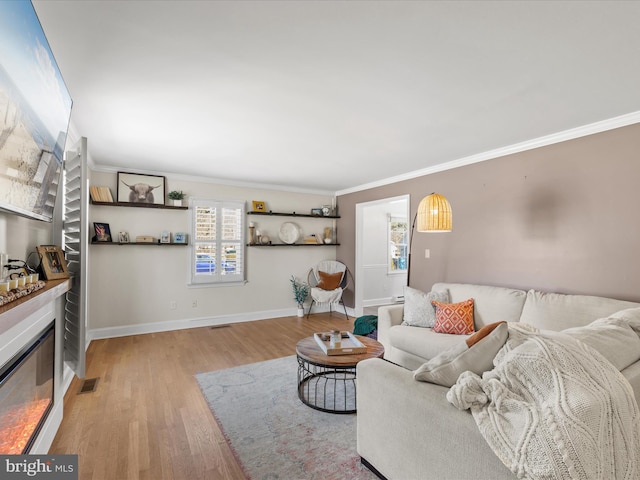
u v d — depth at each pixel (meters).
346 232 6.34
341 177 5.25
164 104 2.53
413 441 1.52
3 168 1.19
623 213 2.75
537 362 1.20
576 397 1.10
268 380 3.14
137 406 2.61
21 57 1.20
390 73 2.09
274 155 3.99
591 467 1.02
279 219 6.02
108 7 1.50
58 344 2.29
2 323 1.03
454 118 2.80
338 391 2.93
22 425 1.62
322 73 2.09
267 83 2.22
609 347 1.52
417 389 1.53
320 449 2.08
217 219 5.36
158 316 4.91
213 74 2.10
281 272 5.99
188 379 3.15
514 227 3.54
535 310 2.90
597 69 2.02
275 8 1.51
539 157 3.33
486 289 3.40
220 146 3.62
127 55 1.89
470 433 1.26
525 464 1.06
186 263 5.13
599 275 2.88
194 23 1.62
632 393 1.26
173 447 2.09
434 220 2.96
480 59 1.93
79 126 2.99
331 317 5.96
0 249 1.64
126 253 4.70
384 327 3.63
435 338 3.01
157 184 4.90
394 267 7.75
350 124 2.96
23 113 1.28
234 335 4.71
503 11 1.52
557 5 1.48
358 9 1.52
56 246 2.36
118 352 3.93
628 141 2.73
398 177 5.07
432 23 1.61
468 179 4.02
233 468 1.90
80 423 2.35
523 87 2.26
